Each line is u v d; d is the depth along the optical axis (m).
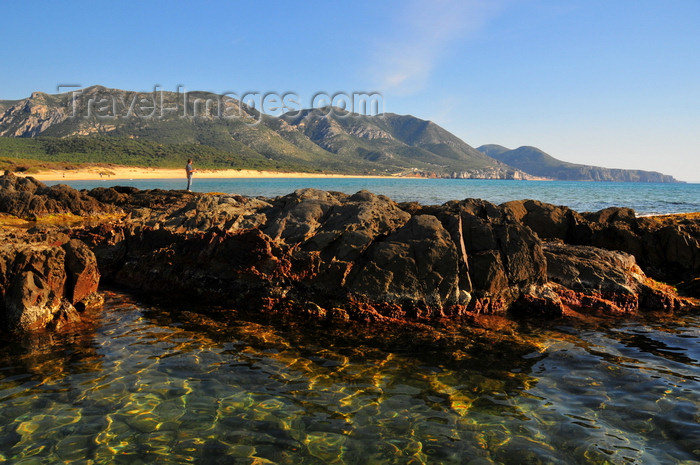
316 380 7.73
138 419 6.36
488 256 11.80
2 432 5.97
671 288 14.34
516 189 95.75
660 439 6.09
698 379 8.05
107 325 10.21
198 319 10.80
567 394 7.41
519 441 6.01
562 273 13.17
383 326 10.62
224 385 7.45
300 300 11.45
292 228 13.12
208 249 12.62
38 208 30.14
